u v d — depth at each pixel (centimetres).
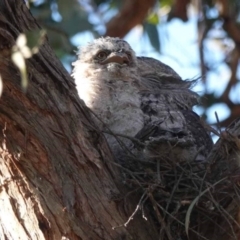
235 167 774
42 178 692
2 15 694
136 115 906
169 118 918
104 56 985
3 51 679
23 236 696
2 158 688
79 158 712
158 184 747
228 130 797
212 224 785
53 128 701
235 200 770
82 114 733
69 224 693
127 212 732
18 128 686
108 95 922
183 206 779
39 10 1180
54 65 718
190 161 795
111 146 855
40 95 698
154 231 759
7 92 681
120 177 749
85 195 707
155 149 786
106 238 707
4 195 696
